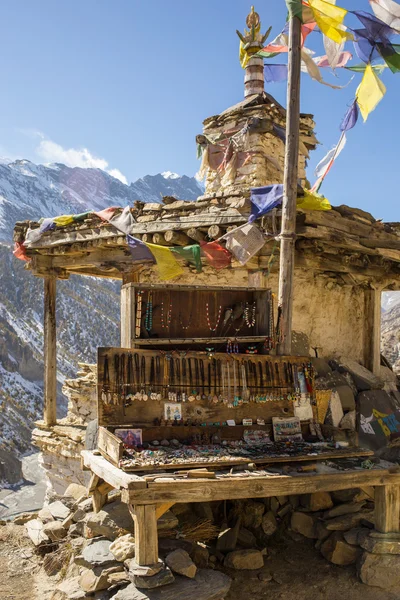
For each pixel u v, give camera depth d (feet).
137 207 32.58
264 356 22.91
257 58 40.70
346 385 30.35
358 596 18.81
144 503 17.21
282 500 23.44
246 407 22.29
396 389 37.88
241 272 33.32
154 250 29.66
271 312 24.02
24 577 22.54
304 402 23.24
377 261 34.06
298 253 30.45
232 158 38.19
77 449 38.93
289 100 25.22
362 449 21.81
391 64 26.07
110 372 20.88
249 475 18.70
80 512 24.25
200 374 21.84
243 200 27.61
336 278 35.68
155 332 23.65
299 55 25.29
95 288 285.64
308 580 19.65
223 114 39.88
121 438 20.24
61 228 36.70
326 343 35.17
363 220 30.94
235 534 21.39
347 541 20.58
